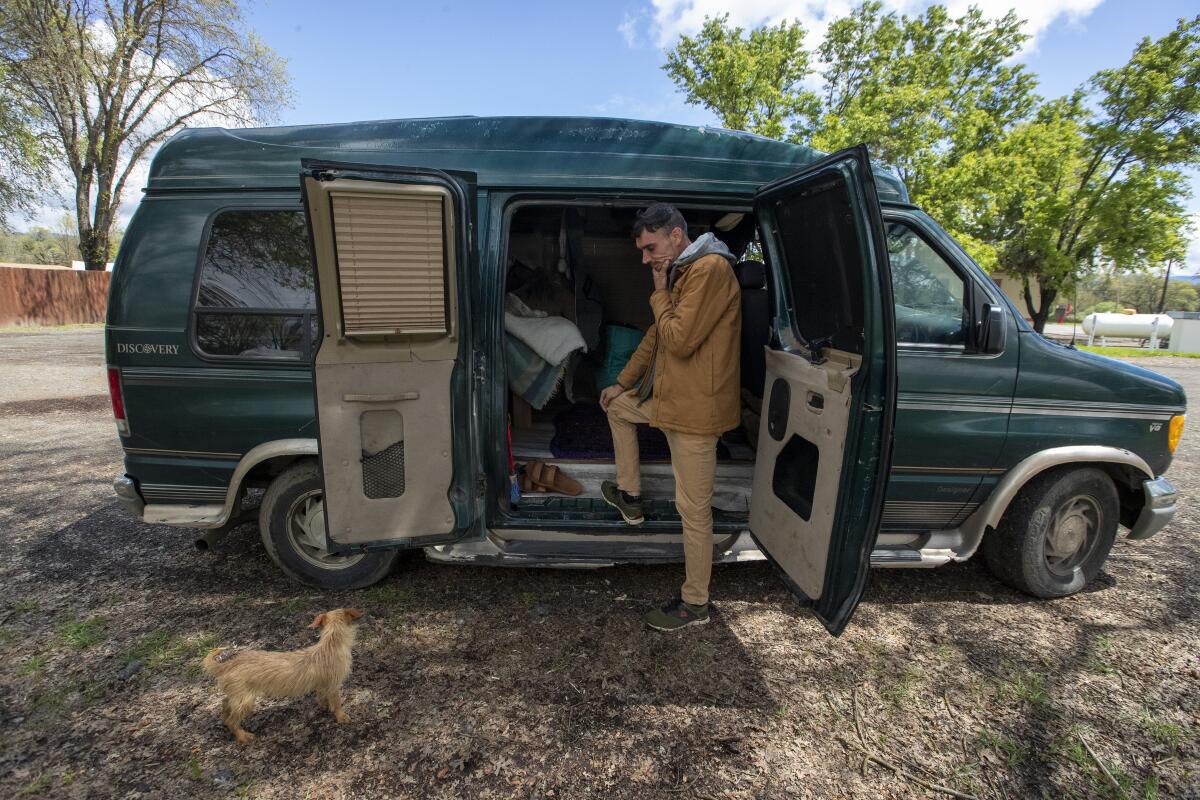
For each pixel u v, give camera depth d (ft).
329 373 8.16
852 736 7.41
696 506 8.91
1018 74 58.44
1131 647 9.30
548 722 7.53
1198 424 27.25
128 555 11.61
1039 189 57.93
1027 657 9.02
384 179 7.51
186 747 6.98
